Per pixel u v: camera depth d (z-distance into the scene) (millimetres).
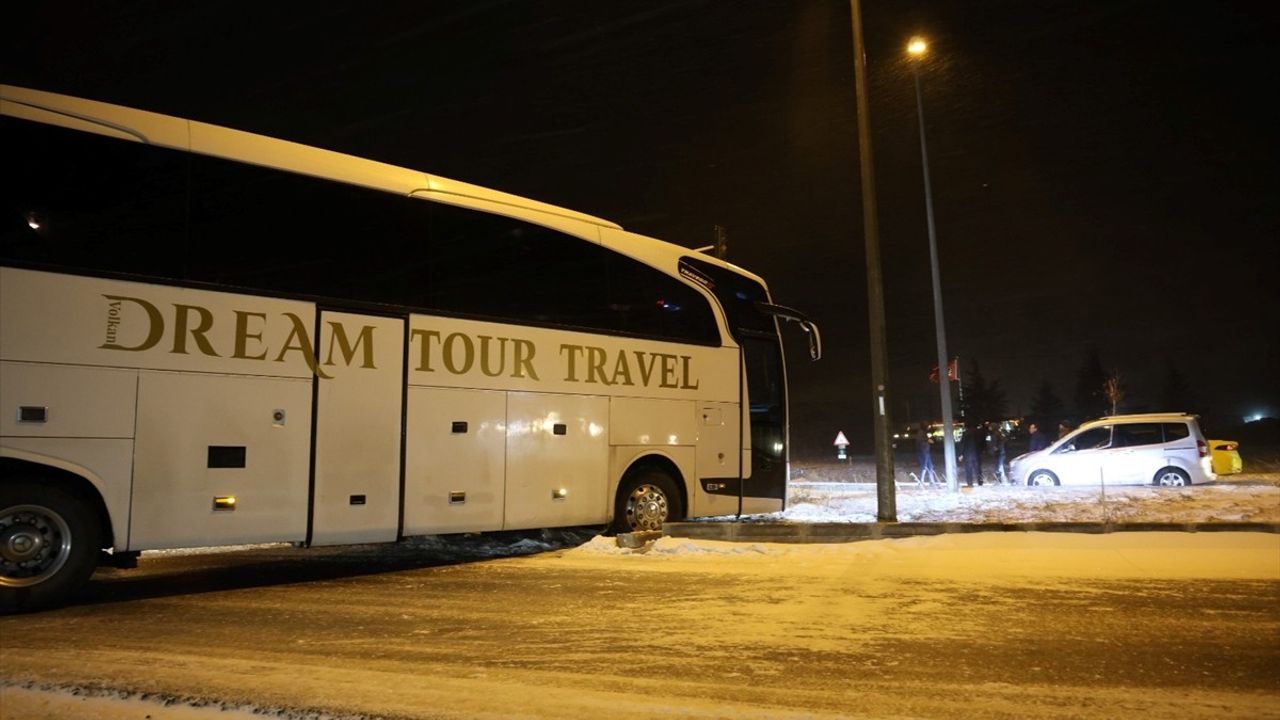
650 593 8477
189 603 8086
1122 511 14648
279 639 6605
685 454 12414
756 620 7254
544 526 10680
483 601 8125
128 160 8000
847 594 8336
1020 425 62625
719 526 11773
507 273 10648
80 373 7539
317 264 9039
